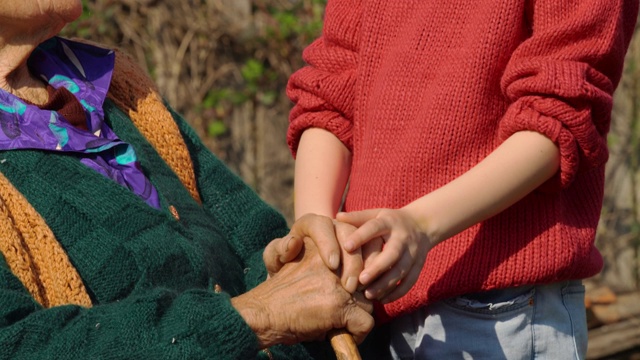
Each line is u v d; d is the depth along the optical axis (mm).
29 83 3070
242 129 7465
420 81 2863
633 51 8172
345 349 2533
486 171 2582
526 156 2576
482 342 2809
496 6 2762
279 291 2570
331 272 2562
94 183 2873
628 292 6305
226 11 7395
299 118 3084
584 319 2939
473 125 2764
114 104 3262
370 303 2576
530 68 2635
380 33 2973
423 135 2795
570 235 2764
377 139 2902
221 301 2502
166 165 3230
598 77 2650
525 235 2750
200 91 7320
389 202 2840
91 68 3207
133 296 2596
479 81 2758
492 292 2803
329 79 3035
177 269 2871
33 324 2430
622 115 8242
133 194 2930
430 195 2584
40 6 2898
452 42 2840
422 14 2898
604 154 2682
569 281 2879
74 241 2762
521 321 2787
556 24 2686
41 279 2662
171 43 7246
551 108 2566
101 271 2742
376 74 2967
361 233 2475
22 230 2678
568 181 2641
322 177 2988
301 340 2582
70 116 2988
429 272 2814
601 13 2662
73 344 2396
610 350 5387
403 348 2977
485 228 2771
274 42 7484
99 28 6988
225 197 3379
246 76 7395
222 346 2424
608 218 8250
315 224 2582
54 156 2883
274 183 7547
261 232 3352
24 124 2891
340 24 3078
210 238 3133
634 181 8250
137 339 2410
